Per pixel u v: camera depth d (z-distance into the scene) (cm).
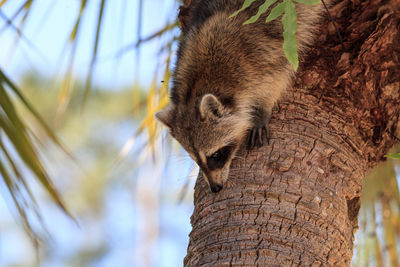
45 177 736
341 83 827
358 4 847
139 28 968
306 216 696
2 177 724
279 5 647
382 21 833
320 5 904
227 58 972
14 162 747
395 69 839
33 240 781
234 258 660
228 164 806
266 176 731
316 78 826
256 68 966
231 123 955
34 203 734
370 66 835
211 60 975
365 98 831
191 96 975
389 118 852
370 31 838
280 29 971
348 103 821
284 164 740
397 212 1101
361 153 820
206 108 935
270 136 780
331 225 704
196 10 1073
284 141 769
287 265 652
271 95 938
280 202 704
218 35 983
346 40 848
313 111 802
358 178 789
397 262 1078
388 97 842
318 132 782
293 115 796
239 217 698
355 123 822
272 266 647
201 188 804
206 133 947
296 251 664
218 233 692
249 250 663
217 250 677
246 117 975
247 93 970
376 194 1107
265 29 976
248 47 973
